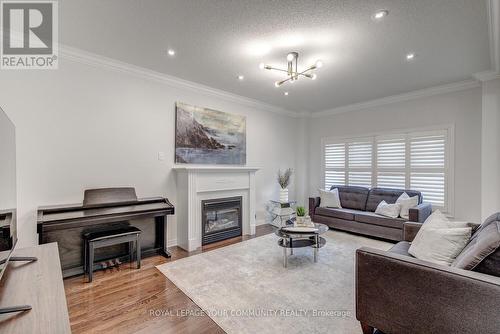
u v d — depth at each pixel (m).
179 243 3.79
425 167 4.36
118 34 2.54
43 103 2.75
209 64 3.27
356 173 5.29
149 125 3.56
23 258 1.53
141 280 2.62
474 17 2.22
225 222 4.24
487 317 1.28
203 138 4.20
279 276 2.70
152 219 3.49
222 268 2.92
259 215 5.25
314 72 3.51
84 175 3.01
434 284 1.43
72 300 2.22
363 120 5.19
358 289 1.72
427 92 4.28
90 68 3.05
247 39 2.63
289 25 2.37
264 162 5.34
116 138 3.26
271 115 5.48
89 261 2.61
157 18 2.26
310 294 2.32
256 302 2.19
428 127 4.32
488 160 3.51
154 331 1.82
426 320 1.45
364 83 3.98
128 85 3.36
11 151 1.56
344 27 2.40
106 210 2.85
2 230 1.33
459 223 2.30
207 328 1.85
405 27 2.39
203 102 4.22
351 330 1.82
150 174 3.57
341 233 4.48
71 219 2.53
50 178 2.79
